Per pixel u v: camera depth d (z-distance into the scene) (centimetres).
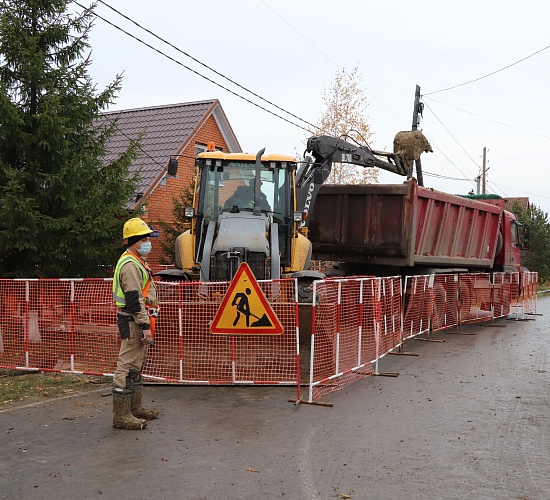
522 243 2241
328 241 1595
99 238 1188
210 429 704
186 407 795
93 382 919
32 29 1191
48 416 747
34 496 513
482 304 1864
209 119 2320
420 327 1449
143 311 703
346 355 1002
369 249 1534
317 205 1606
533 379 1023
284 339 930
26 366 998
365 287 1070
